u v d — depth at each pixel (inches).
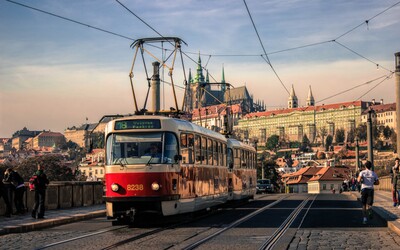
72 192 1133.1
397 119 1223.5
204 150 888.9
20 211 876.6
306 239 552.4
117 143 731.4
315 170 7416.3
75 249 489.4
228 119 1469.0
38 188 808.9
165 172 717.3
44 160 4963.1
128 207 716.0
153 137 728.3
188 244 520.1
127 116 749.3
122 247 501.0
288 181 7524.6
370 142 1649.9
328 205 1212.5
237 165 1237.7
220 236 587.8
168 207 718.5
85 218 882.8
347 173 6752.0
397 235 590.6
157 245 514.9
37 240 571.2
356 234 599.2
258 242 532.1
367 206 729.6
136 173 712.4
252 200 1540.4
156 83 1302.9
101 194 1290.6
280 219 812.6
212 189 933.8
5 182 872.3
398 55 1223.5
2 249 498.9
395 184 940.0
